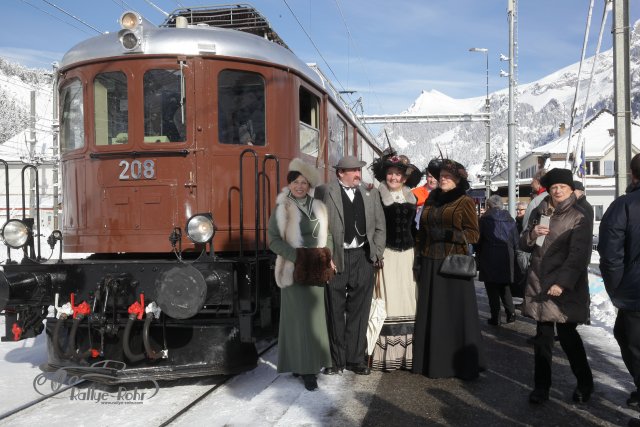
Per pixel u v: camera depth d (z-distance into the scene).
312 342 4.36
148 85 5.00
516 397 4.22
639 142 39.38
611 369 4.95
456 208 4.68
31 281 4.54
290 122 5.51
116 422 3.80
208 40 5.04
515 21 17.81
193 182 4.95
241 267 4.49
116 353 4.57
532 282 4.05
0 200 37.34
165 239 4.91
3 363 5.52
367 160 10.88
